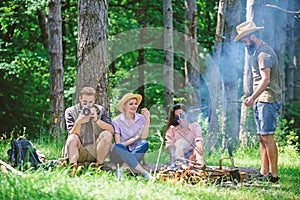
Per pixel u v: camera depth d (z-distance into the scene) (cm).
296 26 1988
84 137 700
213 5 1981
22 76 1742
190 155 730
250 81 1275
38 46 1912
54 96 1305
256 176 727
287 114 1758
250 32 718
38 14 1692
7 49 1611
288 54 1867
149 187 572
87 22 850
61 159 686
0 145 978
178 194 560
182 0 1861
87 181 579
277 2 1538
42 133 1362
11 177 553
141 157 746
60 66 1309
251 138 1238
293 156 1089
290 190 666
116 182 589
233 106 1278
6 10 1531
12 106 1691
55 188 516
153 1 1806
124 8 1919
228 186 662
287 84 1873
